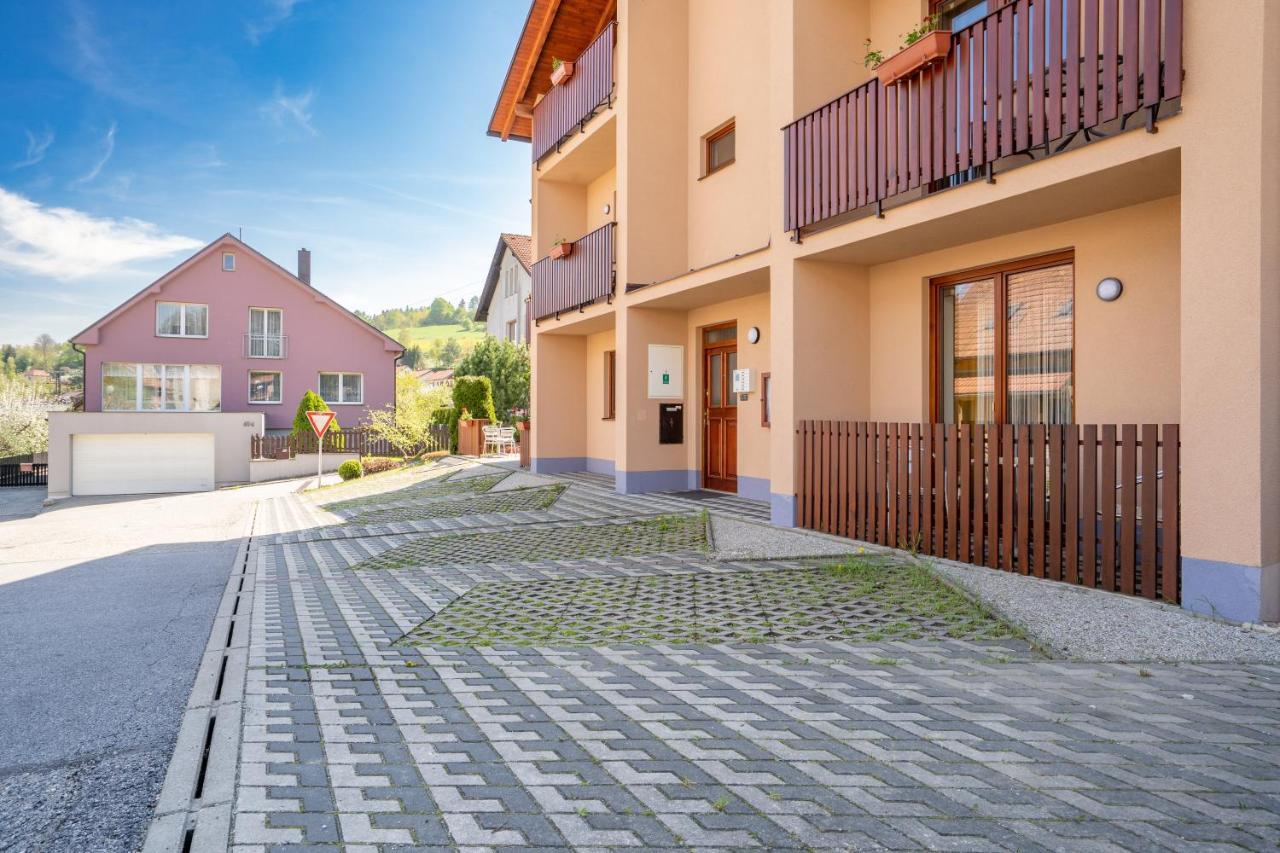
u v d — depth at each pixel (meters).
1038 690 3.53
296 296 32.59
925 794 2.59
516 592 6.16
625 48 11.66
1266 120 4.30
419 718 3.48
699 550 7.30
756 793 2.64
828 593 5.49
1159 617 4.52
